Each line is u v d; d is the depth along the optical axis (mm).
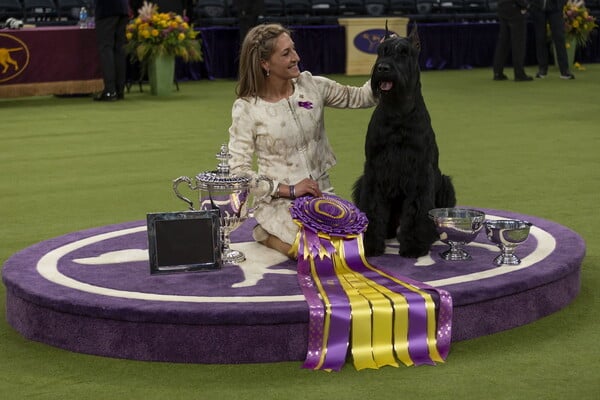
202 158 9578
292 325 3973
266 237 5117
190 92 16906
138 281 4477
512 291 4324
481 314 4266
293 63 4914
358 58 20281
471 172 8617
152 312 3949
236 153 4957
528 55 22297
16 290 4395
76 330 4133
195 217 4660
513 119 12469
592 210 6969
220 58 19688
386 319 4035
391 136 4820
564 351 4098
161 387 3748
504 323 4348
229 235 5230
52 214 7129
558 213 6875
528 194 7590
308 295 4152
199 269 4672
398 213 5191
